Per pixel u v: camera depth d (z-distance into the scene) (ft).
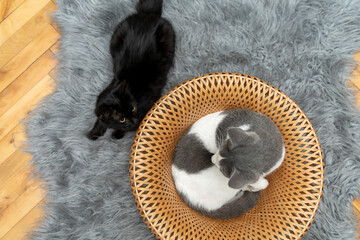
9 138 5.29
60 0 5.39
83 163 5.19
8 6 5.53
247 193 4.45
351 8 5.36
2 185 5.17
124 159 5.22
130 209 5.09
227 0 5.41
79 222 5.08
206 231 4.34
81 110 5.32
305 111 5.29
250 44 5.41
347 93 5.25
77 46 5.37
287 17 5.38
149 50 4.78
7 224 5.08
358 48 5.37
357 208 5.08
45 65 5.45
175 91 4.50
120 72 4.83
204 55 5.43
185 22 5.44
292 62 5.38
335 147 5.16
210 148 4.17
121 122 4.53
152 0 4.92
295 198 4.31
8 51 5.46
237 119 4.07
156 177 4.36
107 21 5.48
